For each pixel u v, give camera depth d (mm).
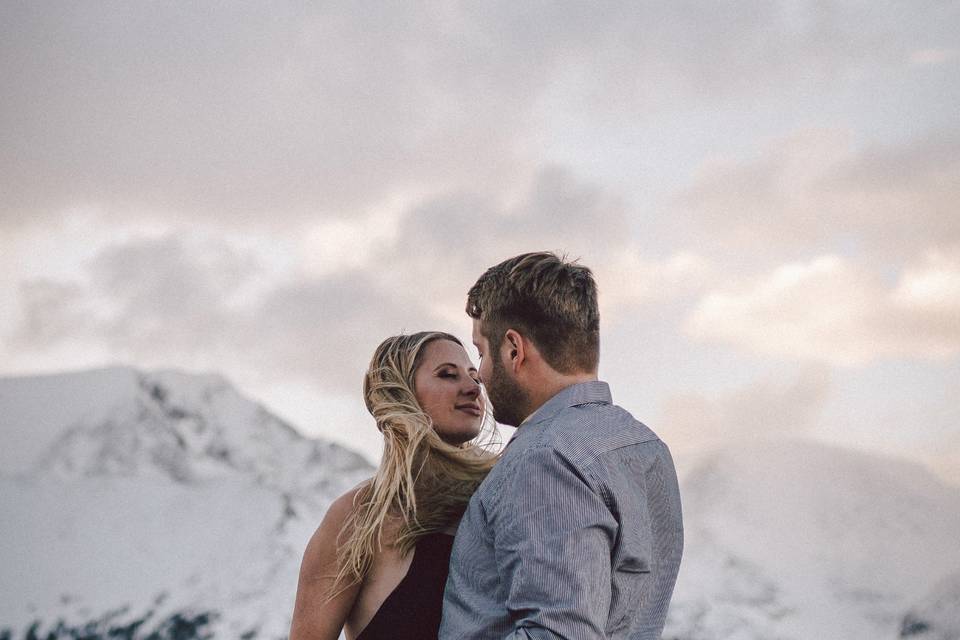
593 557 1197
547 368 1368
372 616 1530
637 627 1297
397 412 1637
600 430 1283
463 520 1365
